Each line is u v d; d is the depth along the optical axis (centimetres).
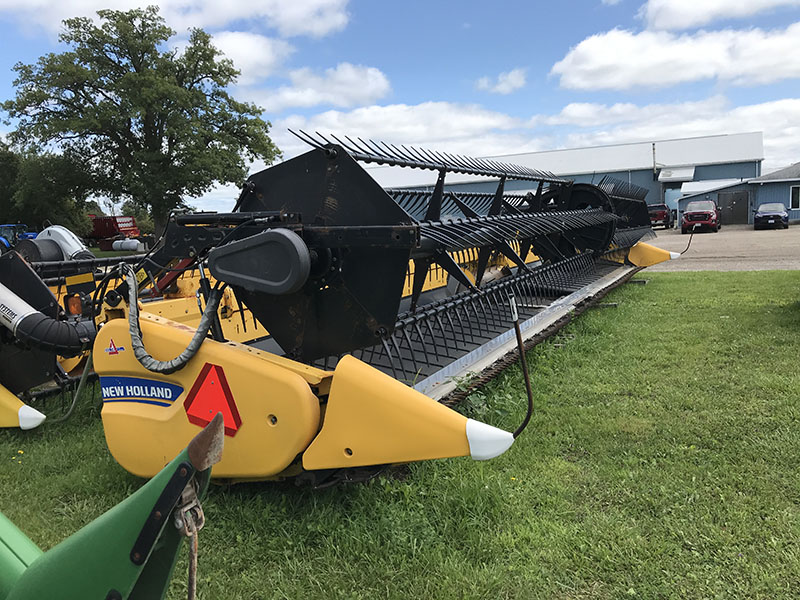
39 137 2962
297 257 234
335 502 277
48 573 124
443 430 219
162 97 2992
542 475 306
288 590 224
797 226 2867
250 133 3306
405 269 240
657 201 3741
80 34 3050
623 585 222
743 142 3838
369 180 243
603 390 430
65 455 352
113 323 288
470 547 246
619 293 869
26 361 384
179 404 271
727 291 848
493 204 485
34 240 580
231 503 281
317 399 243
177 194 3028
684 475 301
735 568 227
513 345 418
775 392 410
